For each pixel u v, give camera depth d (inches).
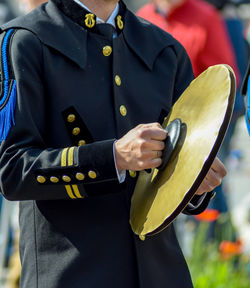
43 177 199.3
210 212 366.9
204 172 187.3
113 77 212.1
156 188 199.3
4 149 205.9
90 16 213.3
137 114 216.1
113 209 207.9
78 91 208.2
